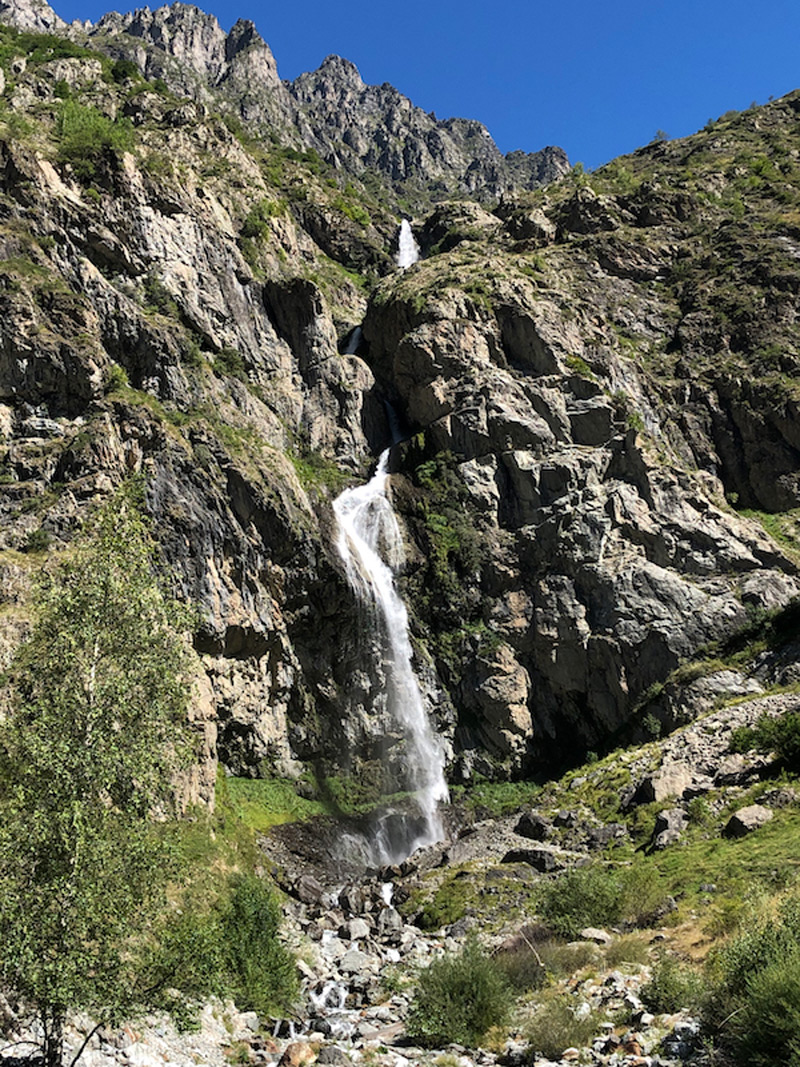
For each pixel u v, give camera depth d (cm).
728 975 1376
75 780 1292
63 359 3725
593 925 2184
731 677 4003
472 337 5341
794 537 4841
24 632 2753
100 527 1599
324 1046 1645
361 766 4119
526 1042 1564
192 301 4778
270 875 3136
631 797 3288
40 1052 1312
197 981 1323
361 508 4778
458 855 3275
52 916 1190
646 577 4459
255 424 4634
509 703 4400
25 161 4325
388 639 4441
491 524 4775
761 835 2522
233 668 3725
